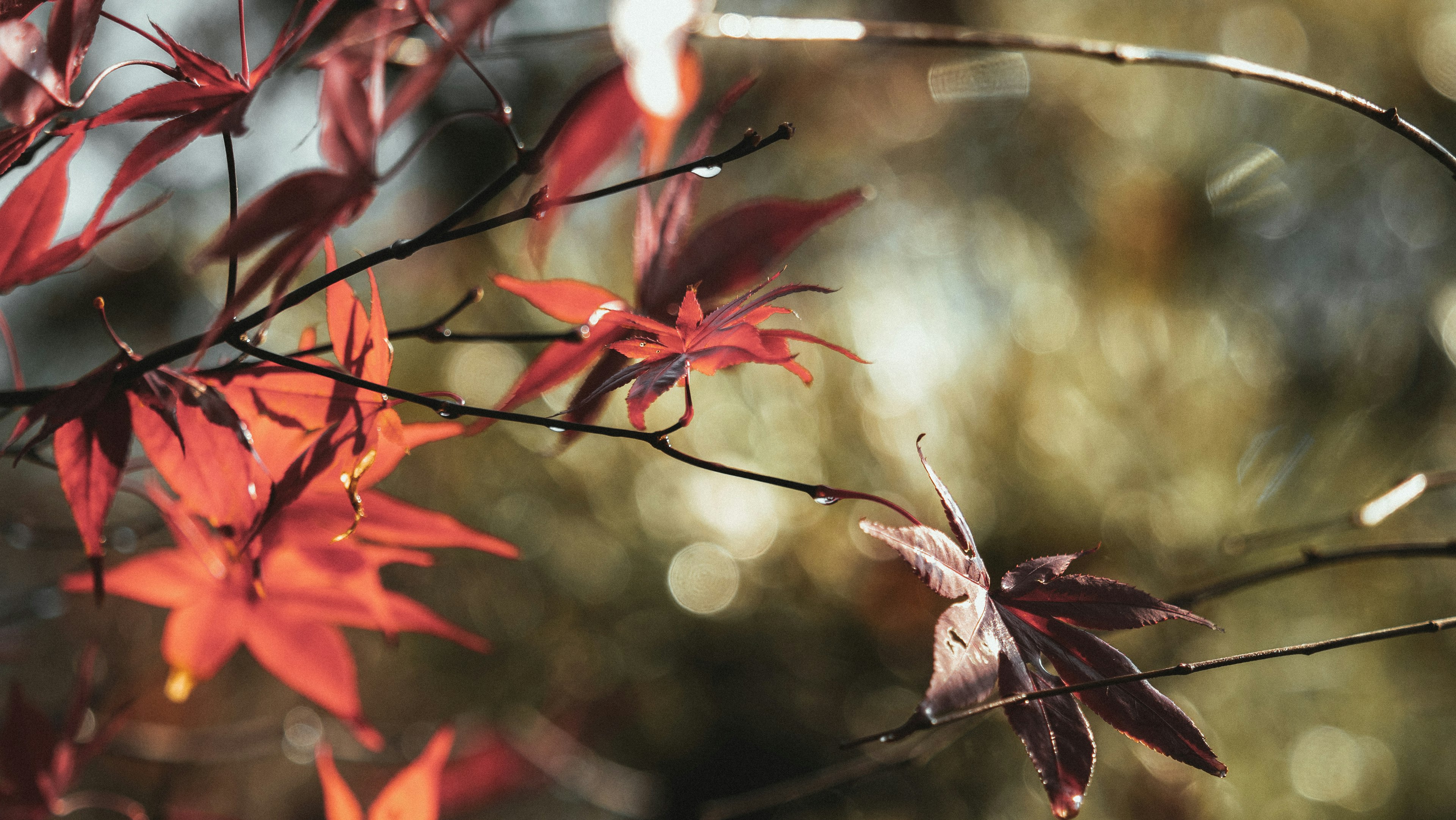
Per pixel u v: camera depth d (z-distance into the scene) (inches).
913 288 59.4
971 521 52.4
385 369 25.0
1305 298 58.8
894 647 55.6
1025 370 55.4
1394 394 54.7
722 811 30.2
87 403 24.6
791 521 56.6
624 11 24.2
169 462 25.0
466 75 57.5
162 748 38.1
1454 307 55.7
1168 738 23.9
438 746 28.0
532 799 59.7
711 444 58.2
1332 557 27.8
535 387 25.8
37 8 24.2
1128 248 58.0
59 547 33.9
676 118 24.5
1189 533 52.6
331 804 27.9
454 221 24.6
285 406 25.3
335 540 24.9
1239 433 55.2
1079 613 24.5
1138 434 54.5
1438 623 24.5
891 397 54.9
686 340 24.5
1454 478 29.3
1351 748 53.2
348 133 23.9
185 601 27.5
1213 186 58.0
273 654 27.9
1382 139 59.0
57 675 53.3
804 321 55.6
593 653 59.1
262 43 57.2
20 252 24.4
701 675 57.7
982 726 52.2
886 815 52.8
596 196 24.7
